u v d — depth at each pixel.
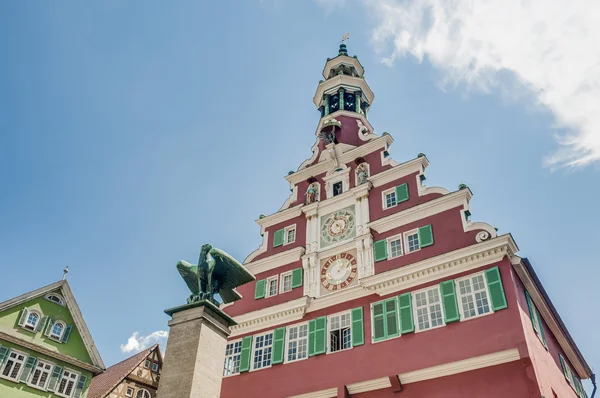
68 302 31.84
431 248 24.16
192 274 17.88
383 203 27.41
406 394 21.23
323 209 29.58
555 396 20.53
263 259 29.73
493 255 22.16
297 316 26.45
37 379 28.81
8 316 29.02
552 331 25.50
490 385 19.55
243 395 25.48
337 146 31.62
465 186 24.83
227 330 17.11
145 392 34.88
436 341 21.50
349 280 26.02
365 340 23.50
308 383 23.92
